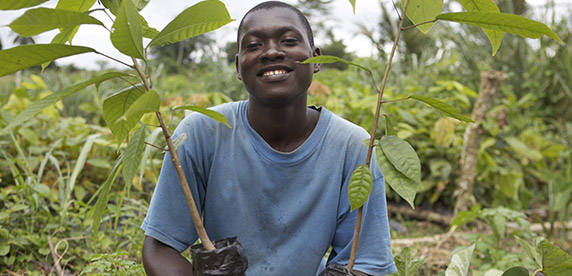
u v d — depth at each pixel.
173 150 1.14
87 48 1.03
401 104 4.88
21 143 3.48
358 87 5.51
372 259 1.59
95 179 3.66
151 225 1.52
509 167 4.64
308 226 1.59
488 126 4.33
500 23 1.20
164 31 1.12
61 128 3.59
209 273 1.15
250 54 1.44
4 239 2.49
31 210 2.74
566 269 1.54
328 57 1.18
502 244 3.48
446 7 6.81
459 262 1.69
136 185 3.10
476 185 4.71
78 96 5.68
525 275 1.55
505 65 7.26
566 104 6.74
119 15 0.94
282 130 1.57
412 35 8.48
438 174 4.43
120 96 1.17
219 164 1.58
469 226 4.26
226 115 1.61
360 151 1.62
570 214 4.25
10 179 3.37
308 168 1.58
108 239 2.56
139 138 1.08
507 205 4.53
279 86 1.43
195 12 1.11
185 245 1.58
